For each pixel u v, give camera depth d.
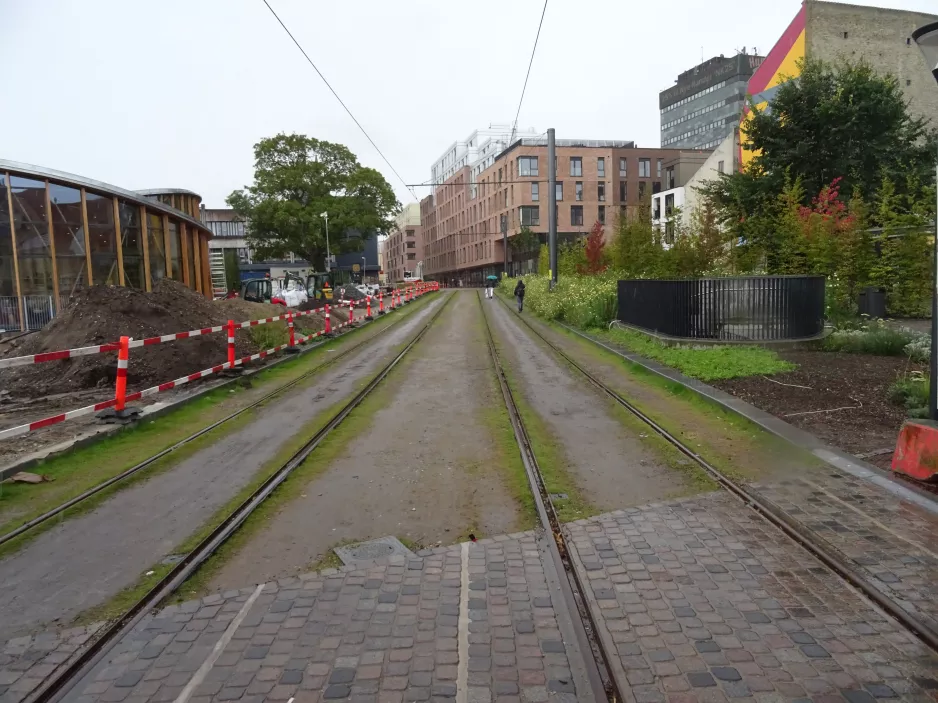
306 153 52.06
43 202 24.83
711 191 24.31
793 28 31.70
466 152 99.38
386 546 4.65
